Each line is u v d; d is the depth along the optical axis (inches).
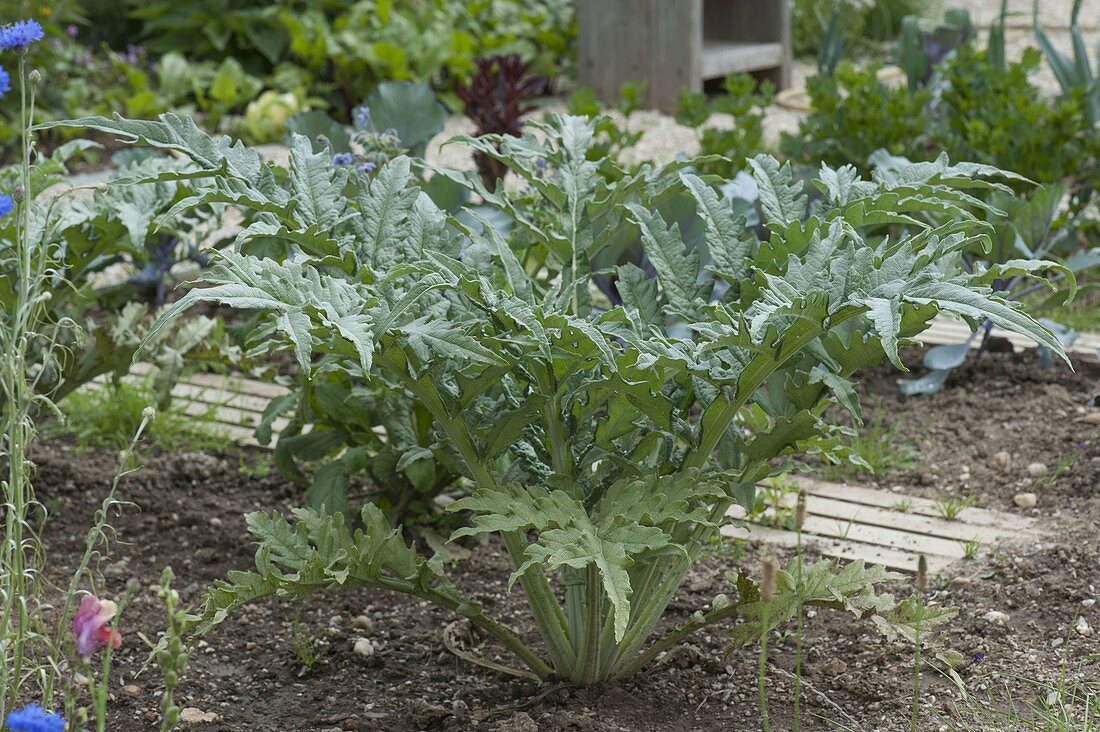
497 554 144.4
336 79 383.9
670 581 111.6
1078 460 161.6
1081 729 103.3
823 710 110.7
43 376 144.7
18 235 99.0
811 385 106.7
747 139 247.3
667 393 108.1
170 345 162.7
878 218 111.5
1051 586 129.9
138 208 138.3
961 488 159.3
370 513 106.3
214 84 363.6
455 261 101.4
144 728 109.3
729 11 424.8
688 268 111.7
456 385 104.3
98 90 369.1
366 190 110.7
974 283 109.0
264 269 91.0
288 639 125.9
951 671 102.0
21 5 353.7
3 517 147.5
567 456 106.0
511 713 109.0
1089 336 202.4
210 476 163.3
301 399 140.2
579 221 119.0
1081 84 260.4
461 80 390.6
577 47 419.2
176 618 76.8
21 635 90.8
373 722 109.3
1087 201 228.1
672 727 107.7
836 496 158.4
